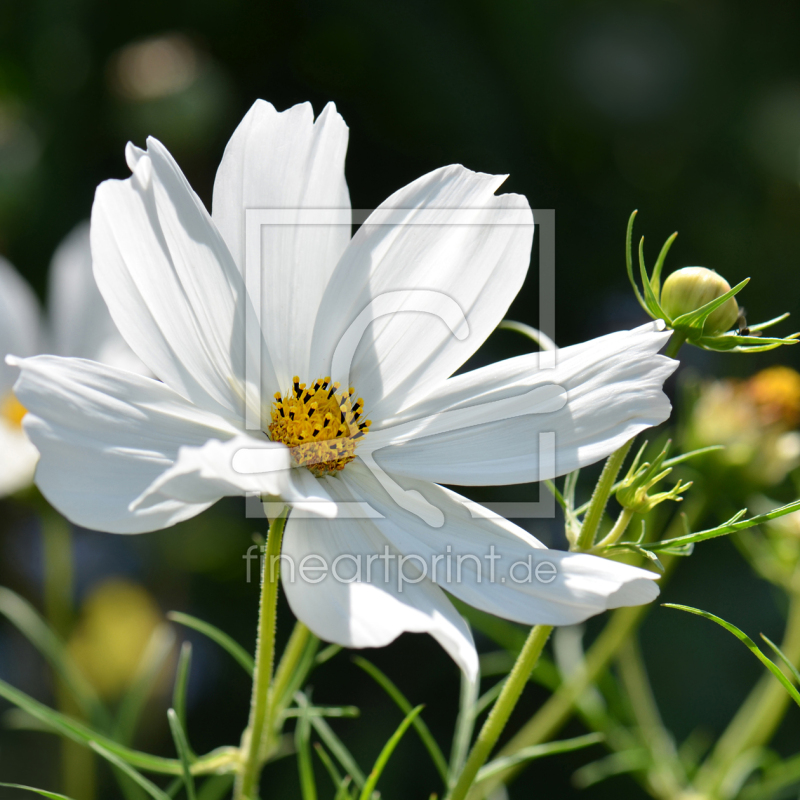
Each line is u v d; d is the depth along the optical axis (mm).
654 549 426
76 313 547
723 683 684
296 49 781
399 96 771
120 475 414
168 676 666
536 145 793
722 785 505
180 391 426
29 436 411
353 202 785
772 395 512
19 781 619
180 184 429
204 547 711
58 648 506
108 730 501
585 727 656
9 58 738
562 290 781
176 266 428
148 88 720
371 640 406
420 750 650
